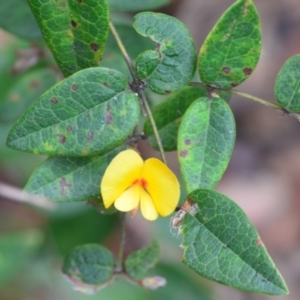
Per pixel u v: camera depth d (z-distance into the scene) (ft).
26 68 0.69
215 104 0.50
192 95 0.53
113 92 0.49
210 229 0.48
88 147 0.49
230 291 1.05
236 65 0.49
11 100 0.68
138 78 0.50
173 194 0.48
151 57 0.49
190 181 0.49
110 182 0.48
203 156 0.49
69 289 0.80
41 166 0.50
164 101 0.53
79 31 0.50
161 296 0.80
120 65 0.63
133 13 0.69
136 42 0.63
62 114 0.48
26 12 0.62
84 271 0.56
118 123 0.49
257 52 0.49
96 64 0.51
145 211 0.49
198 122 0.50
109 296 0.79
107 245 0.89
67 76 0.51
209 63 0.49
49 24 0.50
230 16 0.48
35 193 0.50
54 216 0.76
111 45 0.63
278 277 0.47
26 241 0.72
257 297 1.06
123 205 0.49
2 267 0.72
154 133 0.51
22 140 0.48
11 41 0.80
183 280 0.80
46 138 0.48
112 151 0.51
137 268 0.56
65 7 0.50
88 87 0.49
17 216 0.90
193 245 0.48
